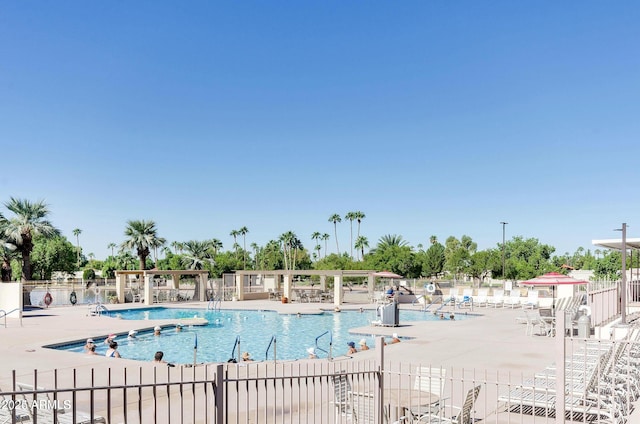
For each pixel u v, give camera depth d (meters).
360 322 29.73
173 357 19.66
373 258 69.06
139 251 57.25
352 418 7.92
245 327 27.81
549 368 10.84
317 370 12.68
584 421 8.00
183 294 43.53
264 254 103.69
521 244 92.38
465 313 30.34
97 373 12.02
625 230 17.47
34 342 17.80
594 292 19.47
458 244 104.06
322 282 45.97
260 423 8.06
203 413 8.50
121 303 38.41
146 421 8.07
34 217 44.31
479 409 9.23
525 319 24.73
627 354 9.80
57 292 46.00
